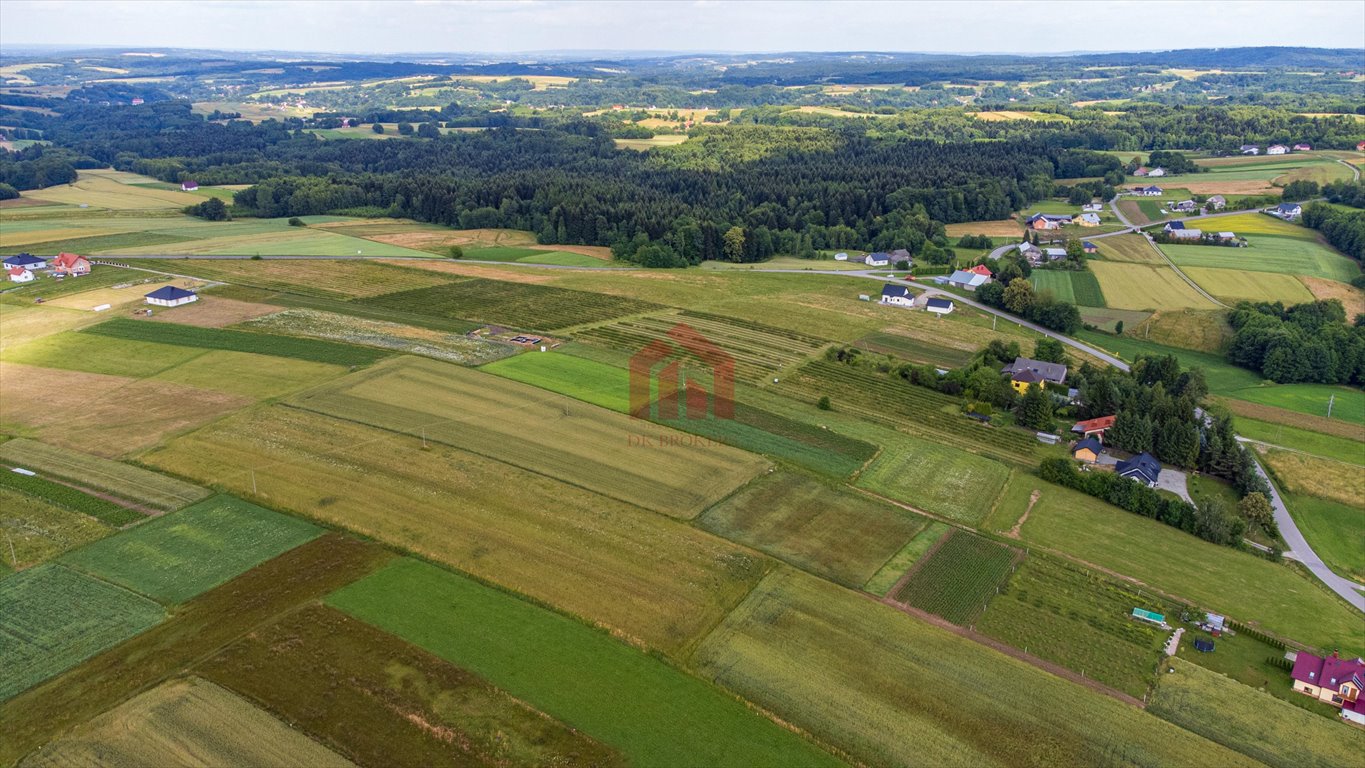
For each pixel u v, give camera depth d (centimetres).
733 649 5428
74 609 5553
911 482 8081
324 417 8806
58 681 4888
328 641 5288
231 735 4512
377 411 9000
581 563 6316
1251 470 8331
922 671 5338
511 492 7344
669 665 5234
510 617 5622
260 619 5497
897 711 4969
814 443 8794
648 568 6288
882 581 6344
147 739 4469
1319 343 11619
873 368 11188
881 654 5478
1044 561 6806
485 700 4844
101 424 8562
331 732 4559
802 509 7369
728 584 6134
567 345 11544
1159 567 6881
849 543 6862
